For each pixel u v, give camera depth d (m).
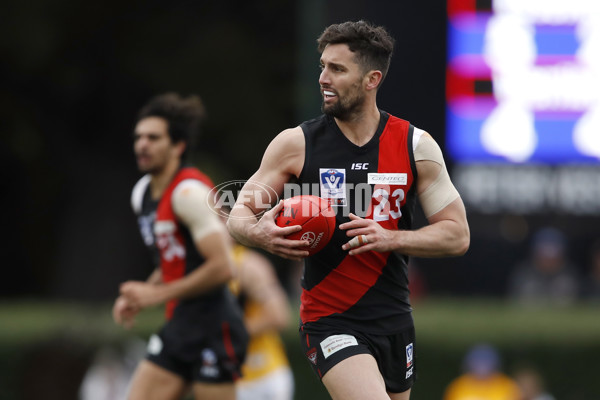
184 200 21.41
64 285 66.56
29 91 61.75
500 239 42.56
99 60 61.28
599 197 41.34
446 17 40.84
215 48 59.94
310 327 16.73
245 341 22.22
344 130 16.17
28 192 69.06
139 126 21.89
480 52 41.03
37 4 57.41
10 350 33.03
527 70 41.28
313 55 40.66
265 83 61.41
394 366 16.91
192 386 22.28
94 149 65.31
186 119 22.03
